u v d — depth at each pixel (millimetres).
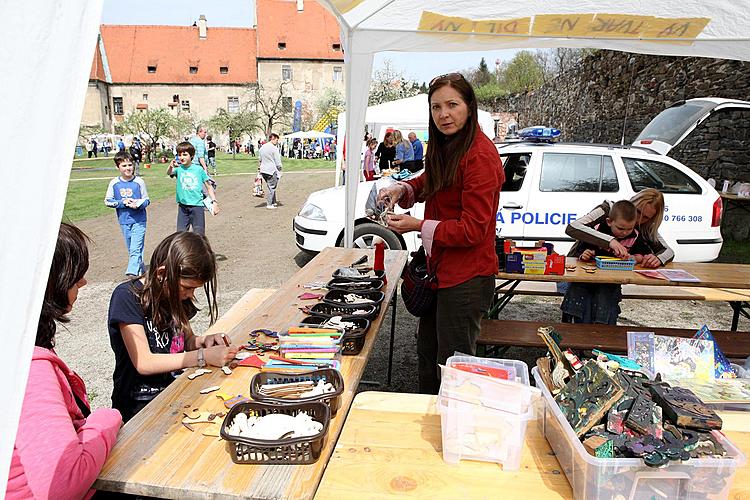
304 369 1935
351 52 3848
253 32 60906
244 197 15016
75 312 5203
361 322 2375
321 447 1450
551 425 1510
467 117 2299
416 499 1288
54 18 962
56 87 977
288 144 44094
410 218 2457
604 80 13898
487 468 1419
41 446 1199
